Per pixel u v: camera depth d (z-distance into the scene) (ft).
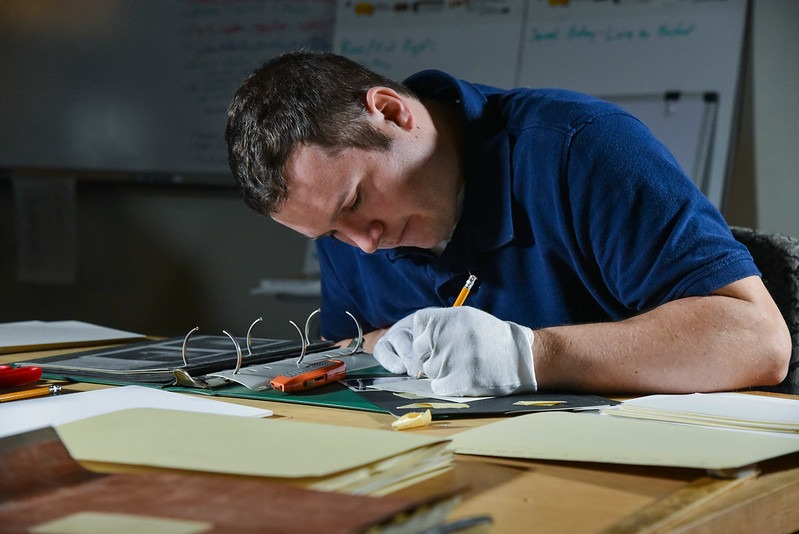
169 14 11.81
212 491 1.64
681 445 2.27
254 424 2.26
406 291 4.77
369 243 3.84
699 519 1.82
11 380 3.20
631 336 3.27
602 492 1.97
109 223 12.58
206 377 3.34
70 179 12.39
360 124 3.63
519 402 2.97
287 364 3.56
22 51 12.43
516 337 3.19
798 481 2.14
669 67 9.26
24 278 12.87
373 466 1.88
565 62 9.71
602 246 3.90
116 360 3.75
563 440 2.32
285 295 10.12
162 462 1.89
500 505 1.87
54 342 4.61
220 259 12.14
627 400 3.04
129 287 12.58
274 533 1.38
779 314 3.49
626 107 9.41
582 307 4.32
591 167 3.92
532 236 4.24
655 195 3.76
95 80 12.13
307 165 3.49
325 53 3.84
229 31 11.55
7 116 12.55
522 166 4.16
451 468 2.14
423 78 4.36
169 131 11.83
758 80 9.29
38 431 1.93
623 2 9.54
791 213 9.25
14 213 12.78
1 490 1.67
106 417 2.37
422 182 3.89
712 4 9.18
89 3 12.11
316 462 1.85
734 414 2.65
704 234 3.62
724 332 3.28
